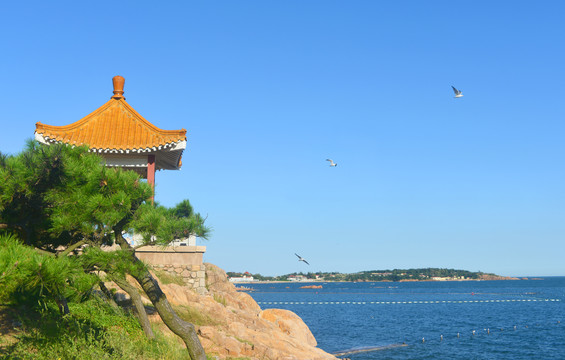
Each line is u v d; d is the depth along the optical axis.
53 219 15.21
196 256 30.34
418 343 57.00
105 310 21.47
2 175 13.48
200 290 30.08
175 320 18.22
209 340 24.52
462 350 52.53
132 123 30.97
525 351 52.81
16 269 10.08
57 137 28.95
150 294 17.89
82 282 14.86
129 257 16.66
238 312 30.34
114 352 17.08
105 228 16.02
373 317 94.25
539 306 132.12
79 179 15.29
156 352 19.44
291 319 36.22
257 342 26.56
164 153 31.08
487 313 107.19
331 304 138.88
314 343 36.28
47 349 15.64
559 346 56.38
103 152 29.11
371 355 47.06
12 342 15.70
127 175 15.59
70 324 17.86
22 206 15.34
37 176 13.84
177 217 17.70
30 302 17.78
